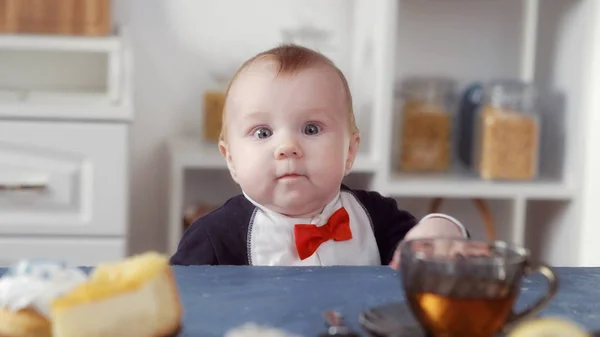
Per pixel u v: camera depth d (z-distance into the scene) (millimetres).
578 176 2145
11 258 1915
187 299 707
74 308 560
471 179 2158
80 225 1925
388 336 619
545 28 2334
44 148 1896
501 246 658
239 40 2342
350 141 1086
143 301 583
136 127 2324
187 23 2320
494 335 620
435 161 2238
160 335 593
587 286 783
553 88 2281
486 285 603
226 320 652
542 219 2350
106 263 628
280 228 1062
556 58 2271
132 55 2004
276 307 691
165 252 2346
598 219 2061
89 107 1905
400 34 2381
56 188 1910
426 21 2385
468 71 2410
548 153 2297
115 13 2289
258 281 771
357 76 2289
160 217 2346
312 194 1022
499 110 2168
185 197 2367
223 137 1105
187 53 2326
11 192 1896
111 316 569
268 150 1004
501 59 2412
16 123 1882
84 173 1921
